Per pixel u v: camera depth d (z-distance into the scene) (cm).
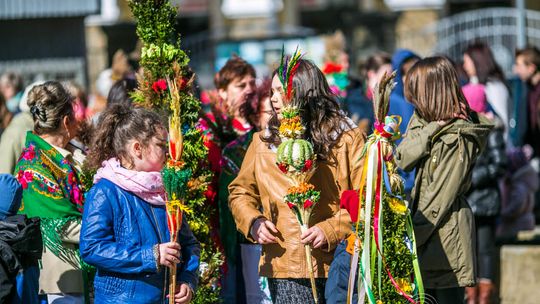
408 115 954
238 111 871
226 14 2830
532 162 1328
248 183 712
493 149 979
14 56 1850
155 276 612
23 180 710
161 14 720
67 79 1858
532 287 1072
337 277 666
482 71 1137
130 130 618
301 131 669
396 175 670
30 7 1816
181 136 643
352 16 2658
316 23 2952
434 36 2227
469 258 741
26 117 863
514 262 1078
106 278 610
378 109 663
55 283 702
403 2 2597
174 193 613
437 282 747
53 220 702
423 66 753
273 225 677
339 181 681
